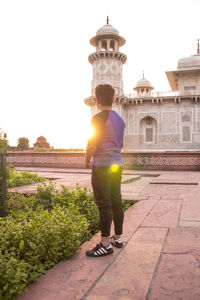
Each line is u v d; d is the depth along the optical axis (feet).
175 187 20.70
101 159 7.32
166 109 108.78
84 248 8.02
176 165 42.65
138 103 111.04
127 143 110.93
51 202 13.98
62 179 27.37
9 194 14.85
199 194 17.16
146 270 6.33
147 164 44.06
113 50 114.11
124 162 45.47
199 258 6.95
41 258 7.16
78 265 6.77
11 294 5.24
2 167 11.87
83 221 9.49
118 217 7.82
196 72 112.37
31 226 7.68
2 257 5.97
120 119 7.86
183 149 103.96
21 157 53.88
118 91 105.40
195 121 105.91
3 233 7.68
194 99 106.42
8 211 12.42
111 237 8.13
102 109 7.72
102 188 7.32
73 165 49.21
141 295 5.25
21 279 5.58
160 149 106.73
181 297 5.16
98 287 5.61
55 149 107.24
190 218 11.02
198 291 5.36
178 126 107.24
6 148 12.73
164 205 13.75
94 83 106.93
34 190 18.12
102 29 104.12
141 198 15.80
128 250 7.61
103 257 7.20
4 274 5.44
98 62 106.11
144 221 10.68
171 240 8.37
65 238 7.63
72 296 5.30
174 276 6.00
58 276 6.19
